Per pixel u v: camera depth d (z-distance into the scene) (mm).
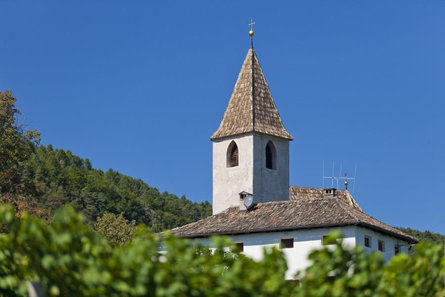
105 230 137250
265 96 92438
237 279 16703
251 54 93312
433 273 19516
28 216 18422
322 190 96375
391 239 71375
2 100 83938
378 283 18297
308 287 17750
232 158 91438
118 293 17156
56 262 17562
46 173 171875
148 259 17016
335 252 18000
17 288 19578
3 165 83812
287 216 70062
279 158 91938
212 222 74125
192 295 16859
